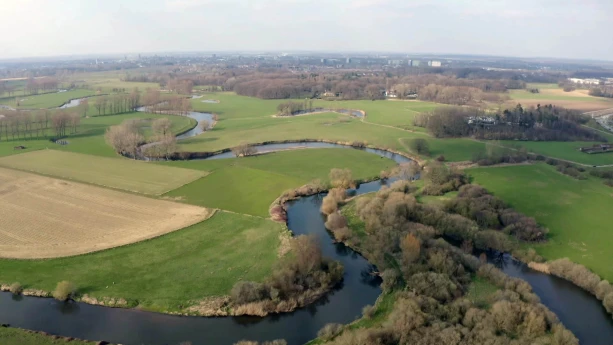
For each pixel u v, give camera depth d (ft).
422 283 292.61
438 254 322.34
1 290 296.71
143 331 260.21
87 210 425.69
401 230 375.04
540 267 341.21
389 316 266.36
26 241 360.07
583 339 259.39
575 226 405.39
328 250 369.91
